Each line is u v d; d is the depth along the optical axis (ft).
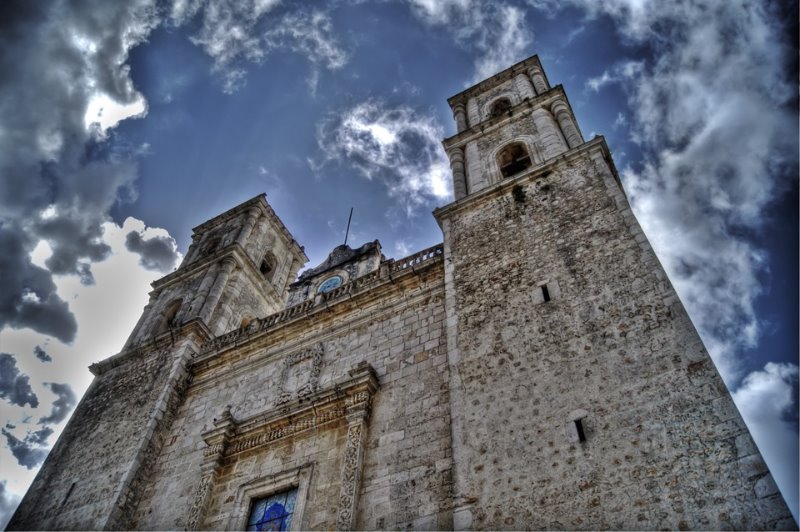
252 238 123.75
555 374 50.60
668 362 46.26
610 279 55.67
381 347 69.36
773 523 34.81
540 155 82.94
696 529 36.73
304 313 80.79
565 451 44.78
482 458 47.83
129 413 80.28
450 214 77.71
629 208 62.13
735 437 39.60
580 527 40.14
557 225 65.77
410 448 54.85
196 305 99.81
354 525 50.72
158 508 65.82
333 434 61.41
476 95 113.91
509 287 61.72
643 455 41.78
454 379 55.88
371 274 82.12
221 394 78.79
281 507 58.03
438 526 47.39
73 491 72.02
